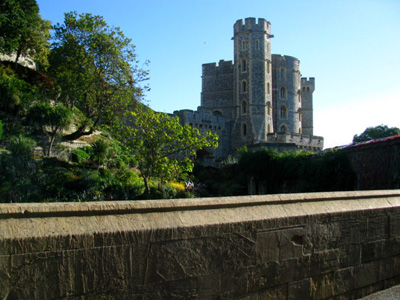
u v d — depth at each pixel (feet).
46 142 67.31
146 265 7.40
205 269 8.18
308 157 75.46
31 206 6.61
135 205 7.60
